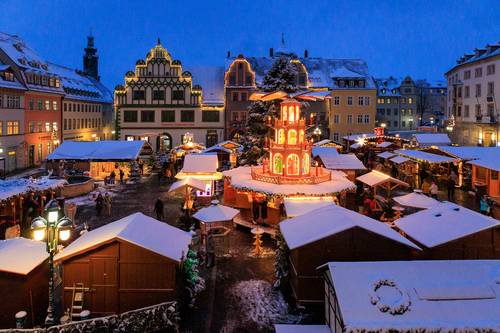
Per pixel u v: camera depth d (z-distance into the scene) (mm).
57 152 40406
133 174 44281
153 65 69312
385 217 24438
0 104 48625
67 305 13383
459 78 72000
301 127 27625
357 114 73812
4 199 21875
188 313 14109
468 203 30531
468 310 9148
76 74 87562
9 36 61750
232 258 19469
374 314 9086
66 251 13461
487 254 14070
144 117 69500
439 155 36656
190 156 33438
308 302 14258
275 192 23672
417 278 9945
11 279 12625
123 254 13367
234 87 69688
